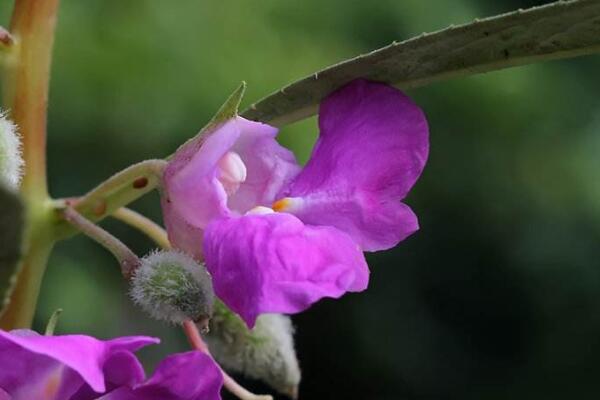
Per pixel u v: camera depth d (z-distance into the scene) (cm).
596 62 153
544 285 163
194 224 59
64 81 109
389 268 165
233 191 59
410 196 152
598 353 168
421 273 165
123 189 60
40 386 57
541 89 145
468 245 160
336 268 57
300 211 59
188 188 58
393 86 60
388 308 168
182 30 114
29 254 60
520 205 152
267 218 58
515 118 145
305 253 57
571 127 149
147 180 60
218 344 62
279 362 62
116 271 118
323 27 125
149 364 127
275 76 117
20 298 60
